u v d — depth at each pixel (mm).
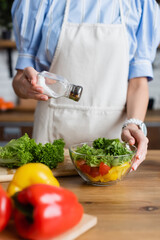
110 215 809
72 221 679
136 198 915
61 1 1469
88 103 1513
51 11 1465
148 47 1524
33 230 642
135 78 1530
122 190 973
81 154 982
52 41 1466
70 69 1488
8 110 3066
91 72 1487
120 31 1464
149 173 1116
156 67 3109
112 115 1525
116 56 1477
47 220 632
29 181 848
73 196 706
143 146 1097
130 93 1523
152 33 1514
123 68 1493
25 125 2723
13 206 696
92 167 974
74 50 1467
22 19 1474
